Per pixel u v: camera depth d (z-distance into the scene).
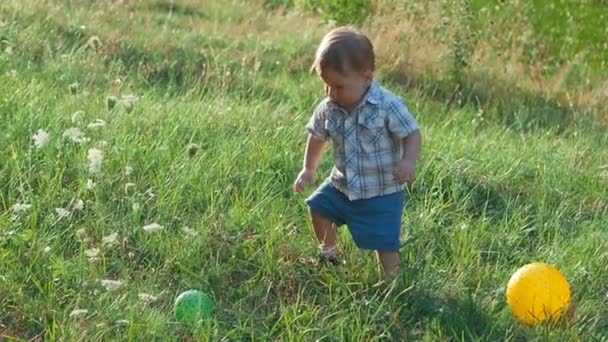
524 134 12.78
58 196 7.66
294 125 10.05
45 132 7.95
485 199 9.06
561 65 17.16
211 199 7.86
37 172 7.98
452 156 9.77
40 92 10.00
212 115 9.93
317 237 7.25
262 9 19.45
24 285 6.56
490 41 17.27
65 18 15.00
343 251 7.42
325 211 7.11
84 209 7.55
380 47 15.98
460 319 6.61
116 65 12.63
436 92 14.91
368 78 6.82
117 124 8.95
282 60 15.22
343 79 6.74
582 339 6.57
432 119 12.83
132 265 6.98
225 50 14.86
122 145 8.42
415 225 8.02
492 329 6.57
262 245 7.39
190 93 11.21
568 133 13.05
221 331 6.35
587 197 9.38
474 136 11.73
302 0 19.56
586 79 16.34
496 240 7.98
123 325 6.17
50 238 7.04
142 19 16.83
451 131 11.73
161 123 9.34
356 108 6.85
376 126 6.83
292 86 13.34
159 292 6.75
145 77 12.92
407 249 7.54
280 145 9.26
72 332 5.99
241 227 7.60
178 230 7.48
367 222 6.97
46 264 6.73
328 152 9.25
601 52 17.92
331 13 18.39
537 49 17.53
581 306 7.03
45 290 6.49
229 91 12.38
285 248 7.37
